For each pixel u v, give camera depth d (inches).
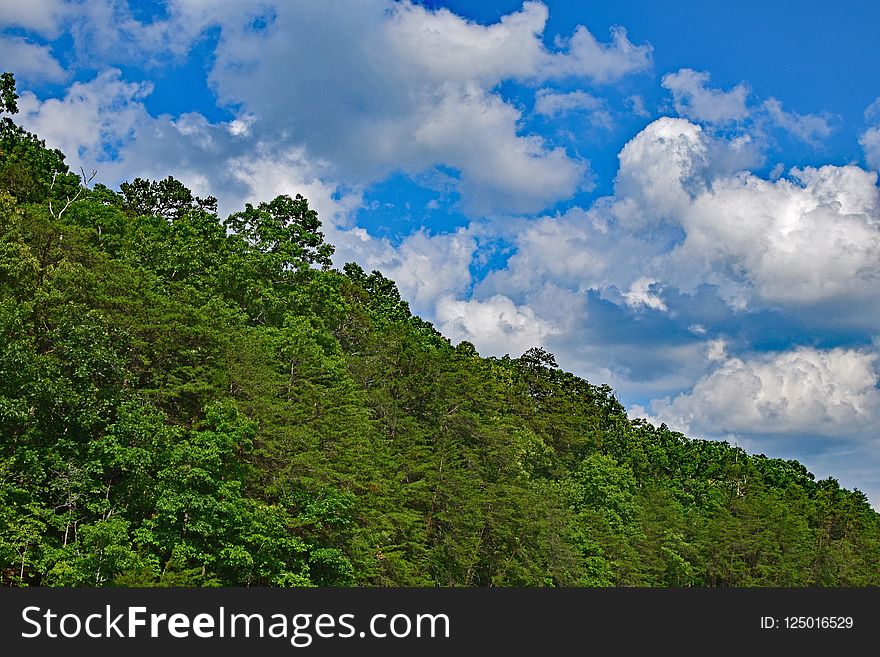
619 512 3836.1
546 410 3944.4
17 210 2043.6
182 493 1739.7
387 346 2999.5
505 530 2696.9
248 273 2753.4
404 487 2482.8
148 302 2089.1
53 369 1720.0
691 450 5378.9
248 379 2090.3
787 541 4439.0
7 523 1566.2
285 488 1974.7
